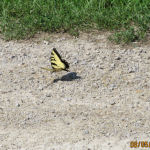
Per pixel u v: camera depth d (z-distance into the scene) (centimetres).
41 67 1350
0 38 1648
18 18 1772
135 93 1265
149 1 1816
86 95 1255
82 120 1127
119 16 1736
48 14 1764
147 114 1152
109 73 1384
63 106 1195
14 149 1016
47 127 1100
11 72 1394
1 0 1861
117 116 1143
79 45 1587
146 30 1659
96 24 1720
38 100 1229
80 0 1852
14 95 1258
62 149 1012
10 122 1124
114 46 1575
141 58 1485
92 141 1041
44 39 1636
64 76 1370
